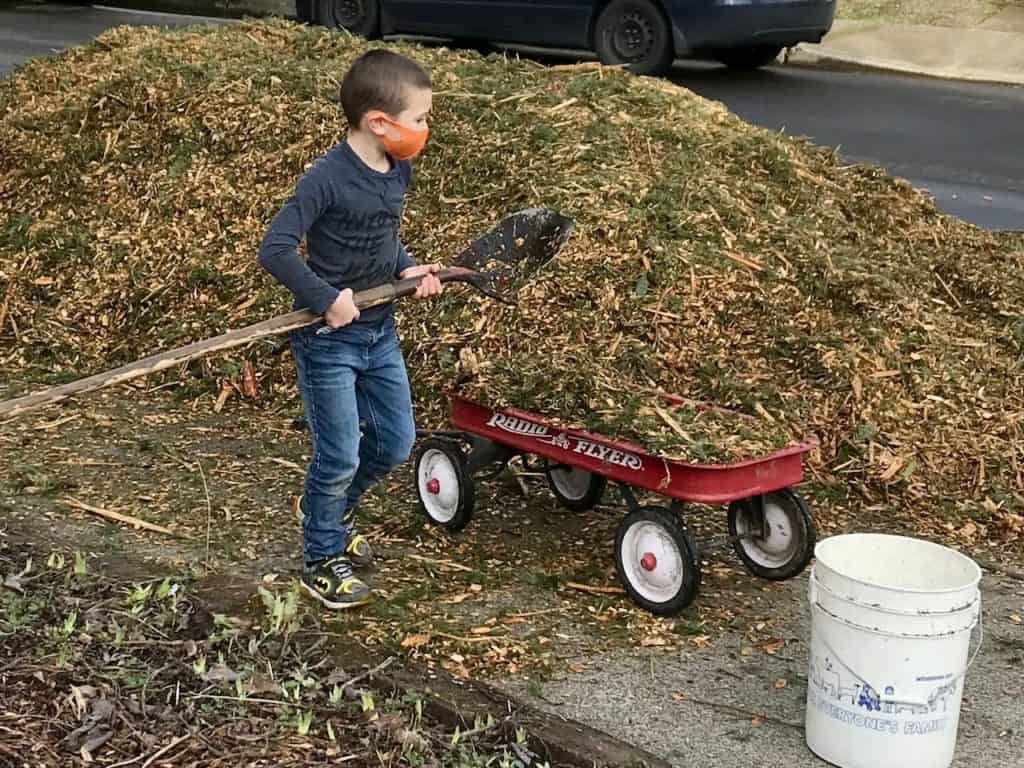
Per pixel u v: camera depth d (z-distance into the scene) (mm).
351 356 2936
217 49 6387
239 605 2986
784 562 3256
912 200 5852
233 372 4574
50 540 3348
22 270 5266
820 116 9258
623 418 3211
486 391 3500
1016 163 7926
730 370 4156
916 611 2367
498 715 2578
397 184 2877
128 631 2836
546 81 5727
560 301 4324
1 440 4098
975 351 4562
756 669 2883
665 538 3053
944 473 3986
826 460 4020
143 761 2373
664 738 2588
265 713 2557
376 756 2438
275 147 5383
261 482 3855
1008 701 2811
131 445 4117
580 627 3039
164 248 5168
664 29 10305
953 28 13367
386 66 2750
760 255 4641
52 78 6402
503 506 3748
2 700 2525
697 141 5375
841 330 4418
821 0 10508
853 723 2457
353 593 3006
